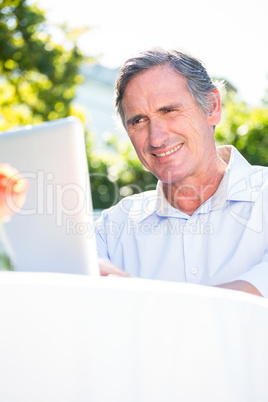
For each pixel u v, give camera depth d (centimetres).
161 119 185
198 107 187
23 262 109
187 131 185
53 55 824
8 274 78
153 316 76
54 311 74
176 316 77
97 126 1565
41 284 75
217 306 79
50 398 73
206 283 182
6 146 107
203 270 185
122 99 190
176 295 77
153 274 195
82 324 74
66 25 832
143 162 196
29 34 796
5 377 74
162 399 76
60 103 869
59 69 859
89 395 74
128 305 75
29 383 73
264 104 688
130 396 75
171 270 191
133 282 78
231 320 80
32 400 73
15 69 816
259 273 139
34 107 862
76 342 74
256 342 84
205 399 78
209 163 192
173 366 77
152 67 183
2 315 74
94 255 108
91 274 107
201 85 186
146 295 76
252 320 83
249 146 654
